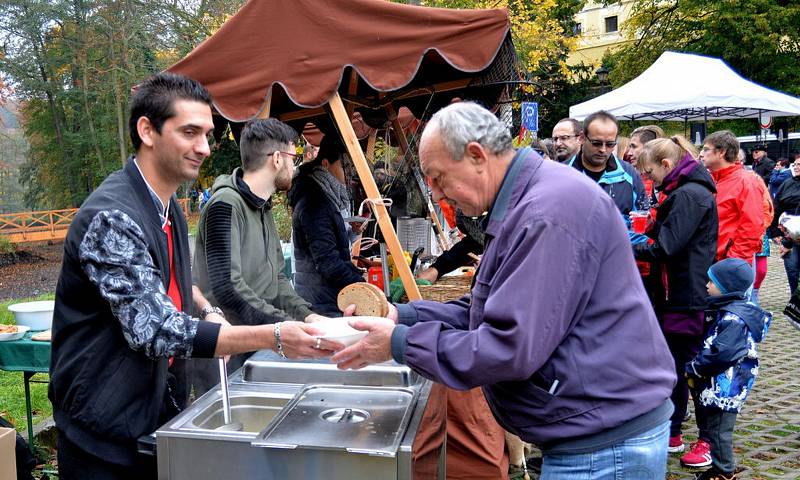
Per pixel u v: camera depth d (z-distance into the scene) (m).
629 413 1.48
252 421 1.77
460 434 2.84
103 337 1.58
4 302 12.75
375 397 1.73
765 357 5.48
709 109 10.72
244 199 2.48
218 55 2.81
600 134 3.62
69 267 1.57
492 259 1.55
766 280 9.21
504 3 11.21
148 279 1.52
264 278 2.55
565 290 1.42
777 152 17.22
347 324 1.56
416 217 4.42
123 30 22.91
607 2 25.08
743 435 3.88
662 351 1.57
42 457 3.38
